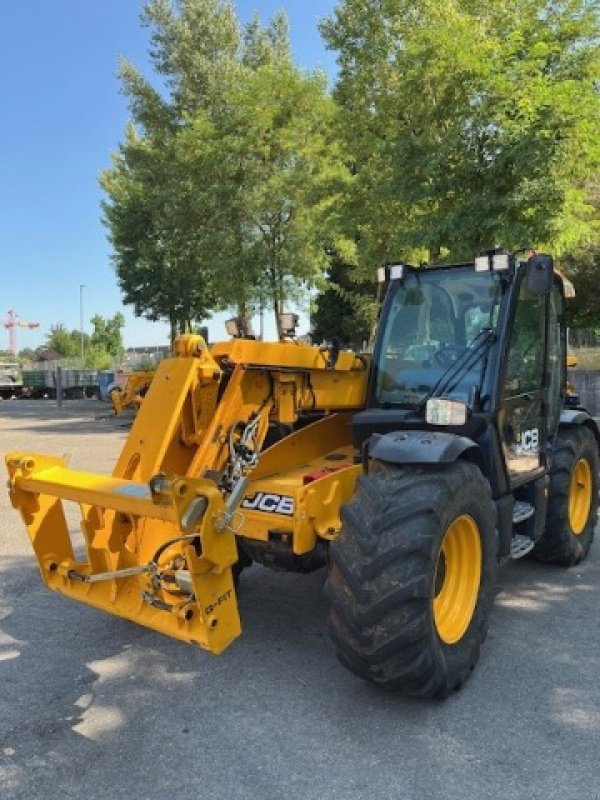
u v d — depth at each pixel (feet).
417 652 10.22
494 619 14.55
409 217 37.83
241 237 57.62
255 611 15.14
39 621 14.71
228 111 62.13
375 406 14.76
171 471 12.10
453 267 14.42
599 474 19.48
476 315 13.91
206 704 11.25
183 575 10.27
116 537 11.40
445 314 14.25
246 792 9.02
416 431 12.06
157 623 10.78
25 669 12.53
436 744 10.01
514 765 9.49
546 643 13.34
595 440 18.99
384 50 39.24
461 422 12.03
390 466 11.30
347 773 9.38
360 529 10.44
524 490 15.51
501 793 8.91
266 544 12.54
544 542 17.21
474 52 31.14
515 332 13.99
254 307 59.41
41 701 11.41
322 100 53.16
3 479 32.78
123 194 77.97
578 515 18.34
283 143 54.80
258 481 12.89
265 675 12.20
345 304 83.82
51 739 10.30
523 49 31.73
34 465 11.81
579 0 32.53
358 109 40.57
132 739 10.27
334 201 44.11
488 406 13.19
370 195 38.60
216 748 10.02
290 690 11.65
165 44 67.00
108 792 9.07
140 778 9.35
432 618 10.48
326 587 10.70
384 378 14.75
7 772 9.53
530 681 11.83
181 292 74.23
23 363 149.69
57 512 12.35
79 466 33.60
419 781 9.18
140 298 76.59
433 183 32.60
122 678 12.16
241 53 70.44
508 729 10.36
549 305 15.76
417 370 14.32
